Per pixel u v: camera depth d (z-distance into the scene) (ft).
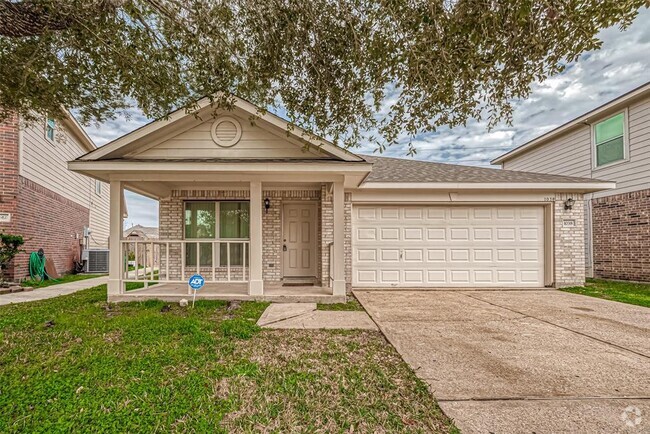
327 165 19.77
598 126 34.91
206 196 27.66
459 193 27.86
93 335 13.48
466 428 7.39
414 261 27.99
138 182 22.65
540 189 27.43
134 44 12.87
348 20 10.90
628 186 31.35
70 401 8.30
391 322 16.22
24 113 15.99
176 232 27.50
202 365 10.57
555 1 8.70
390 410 8.13
